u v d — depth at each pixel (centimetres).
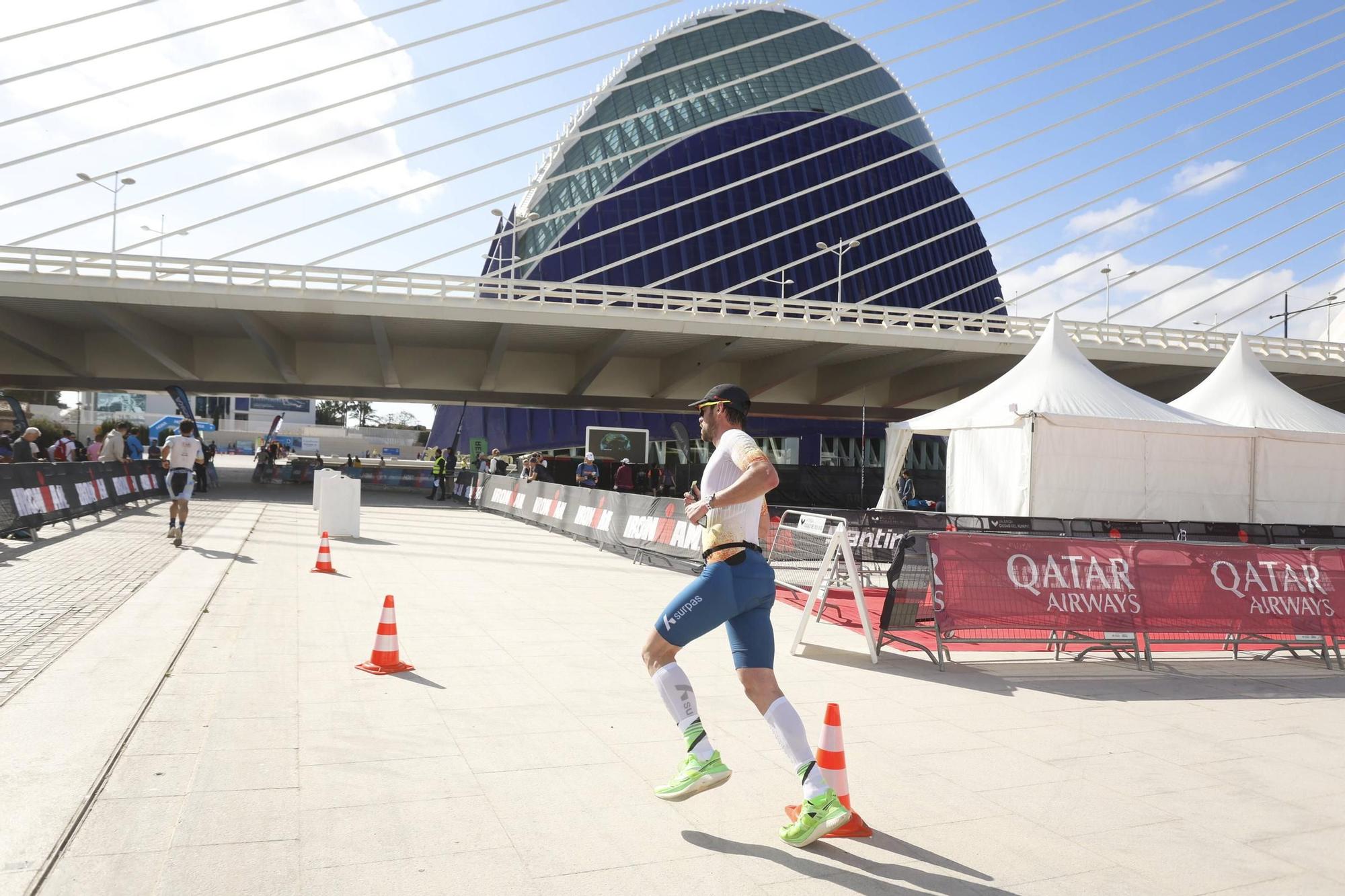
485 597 909
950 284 7325
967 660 708
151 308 3009
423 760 407
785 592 1053
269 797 354
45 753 391
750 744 453
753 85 7094
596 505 1554
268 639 652
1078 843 345
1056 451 1465
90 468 1599
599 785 385
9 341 3247
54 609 723
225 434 9812
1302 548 777
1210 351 3791
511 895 282
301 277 3028
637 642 702
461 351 3975
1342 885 315
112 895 269
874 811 371
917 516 1250
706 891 292
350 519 1480
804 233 6506
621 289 3322
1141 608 716
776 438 5212
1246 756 470
